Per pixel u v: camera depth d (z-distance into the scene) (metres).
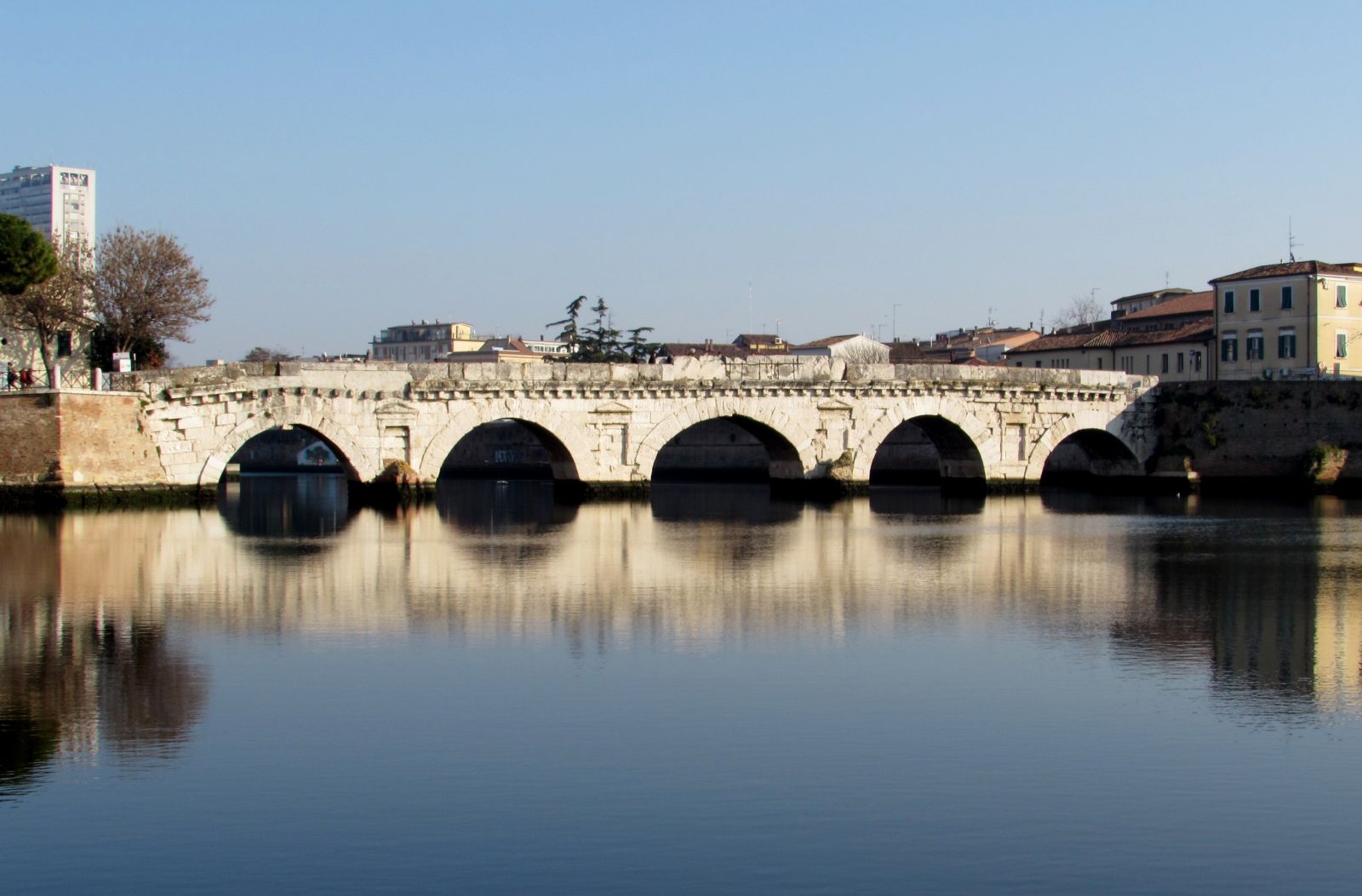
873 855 22.58
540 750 27.81
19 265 85.19
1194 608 45.59
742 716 30.55
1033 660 36.81
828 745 28.41
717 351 167.00
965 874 21.91
